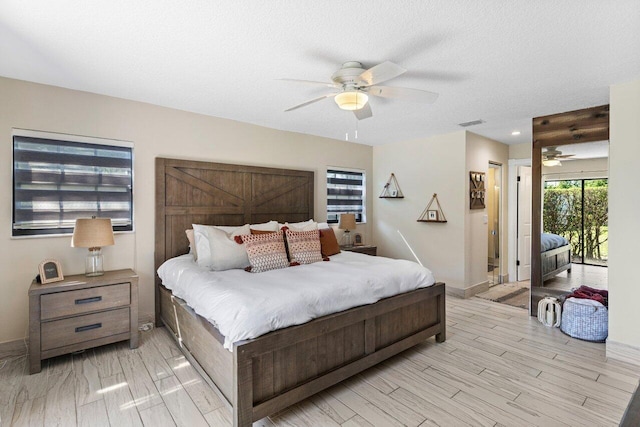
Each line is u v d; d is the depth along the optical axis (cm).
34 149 280
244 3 166
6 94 264
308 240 339
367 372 249
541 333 324
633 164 262
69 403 206
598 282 350
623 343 265
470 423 189
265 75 259
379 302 251
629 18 174
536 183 376
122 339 279
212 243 298
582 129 342
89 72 254
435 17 177
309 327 205
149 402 208
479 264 471
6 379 234
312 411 203
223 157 384
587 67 238
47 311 247
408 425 188
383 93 240
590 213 348
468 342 303
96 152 309
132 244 325
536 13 171
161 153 341
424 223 485
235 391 176
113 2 165
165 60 232
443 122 395
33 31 193
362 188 552
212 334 208
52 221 288
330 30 191
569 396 215
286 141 443
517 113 357
